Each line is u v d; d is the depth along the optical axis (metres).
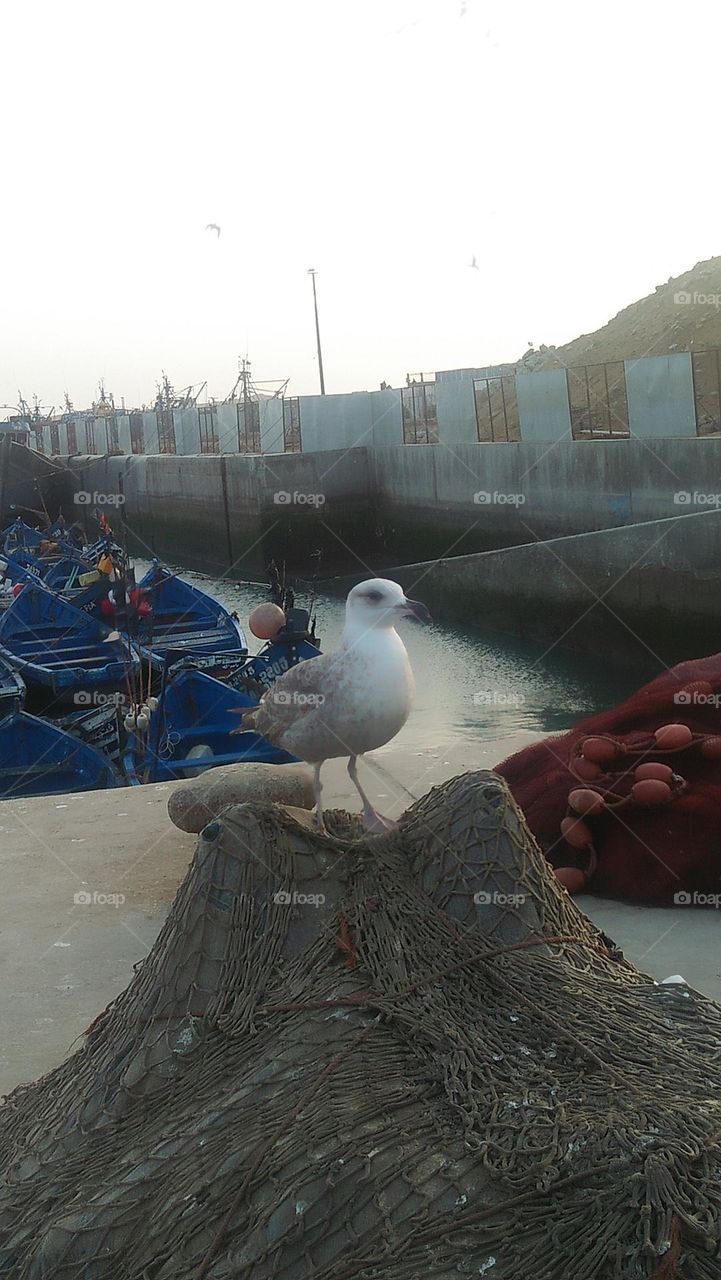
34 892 5.81
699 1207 2.14
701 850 5.34
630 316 53.41
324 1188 2.26
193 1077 2.78
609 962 3.15
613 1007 2.85
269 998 2.90
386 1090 2.53
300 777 5.82
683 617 19.53
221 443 45.94
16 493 46.84
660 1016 2.88
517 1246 2.15
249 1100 2.59
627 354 48.50
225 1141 2.47
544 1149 2.31
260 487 35.34
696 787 5.50
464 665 21.20
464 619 24.23
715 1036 2.82
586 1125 2.36
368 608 3.57
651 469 23.16
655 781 5.39
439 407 32.22
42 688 17.08
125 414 59.75
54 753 12.20
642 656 20.27
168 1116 2.70
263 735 3.82
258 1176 2.32
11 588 23.88
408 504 33.16
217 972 2.96
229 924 3.00
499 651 22.70
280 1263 2.18
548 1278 2.08
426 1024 2.72
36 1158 2.81
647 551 19.92
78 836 6.62
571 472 25.62
